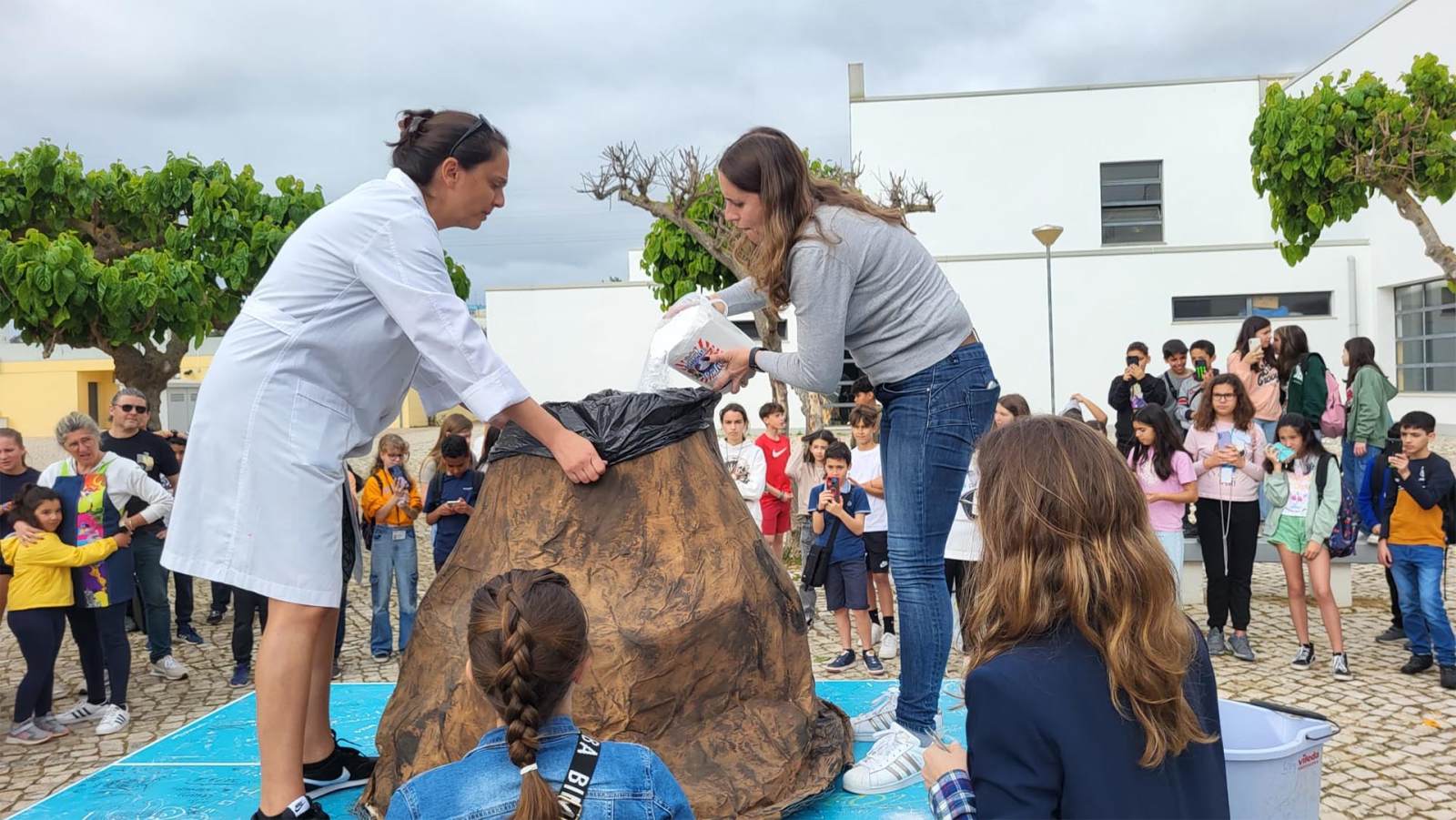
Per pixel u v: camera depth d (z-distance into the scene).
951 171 23.19
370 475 7.26
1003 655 1.38
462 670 2.35
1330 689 5.75
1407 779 4.43
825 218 2.53
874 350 2.65
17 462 6.14
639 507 2.50
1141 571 1.37
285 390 2.26
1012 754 1.31
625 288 26.02
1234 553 6.45
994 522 1.46
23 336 9.43
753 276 2.64
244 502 2.22
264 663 2.26
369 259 2.25
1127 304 20.45
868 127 23.33
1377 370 8.83
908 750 2.60
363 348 2.33
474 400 2.25
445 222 2.49
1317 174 10.47
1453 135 10.11
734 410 7.87
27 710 5.50
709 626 2.39
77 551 5.55
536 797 1.50
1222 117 22.72
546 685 1.58
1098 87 22.84
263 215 10.95
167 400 36.19
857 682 3.67
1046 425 1.49
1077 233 22.97
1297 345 9.02
